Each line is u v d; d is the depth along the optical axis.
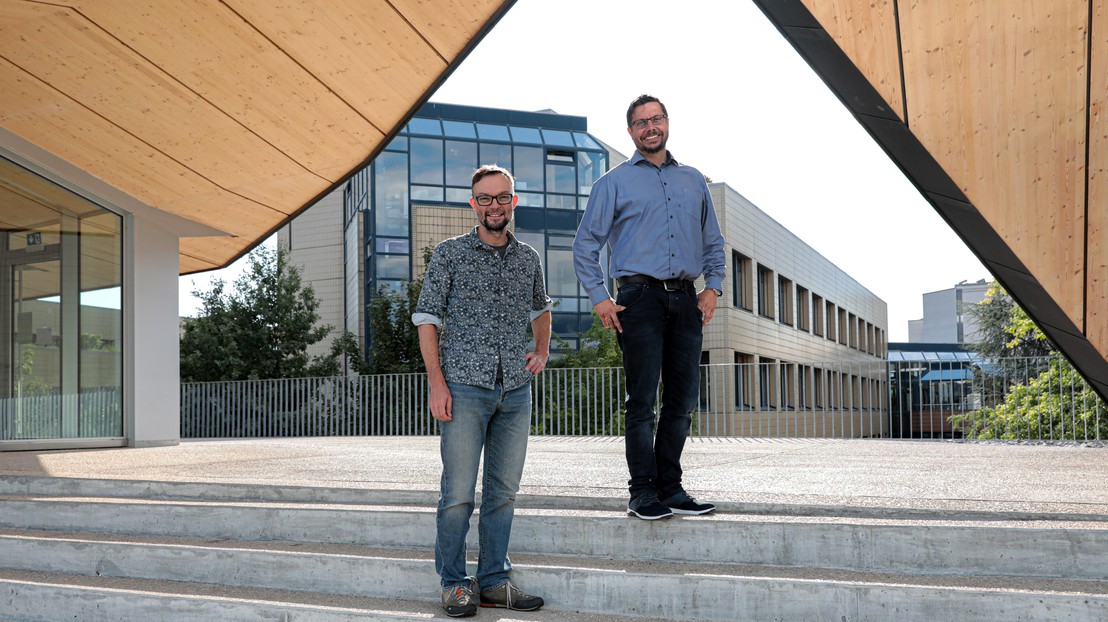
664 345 4.11
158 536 4.78
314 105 9.23
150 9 7.61
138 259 11.19
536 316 3.84
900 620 3.25
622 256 4.08
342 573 3.96
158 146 9.94
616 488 4.77
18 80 8.71
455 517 3.51
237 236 12.81
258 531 4.59
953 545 3.51
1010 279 8.91
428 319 3.53
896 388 12.58
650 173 4.11
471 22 7.88
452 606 3.46
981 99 7.45
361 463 7.06
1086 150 7.54
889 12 7.01
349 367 23.58
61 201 10.38
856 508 3.96
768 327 24.55
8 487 5.89
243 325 22.22
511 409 3.62
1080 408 11.40
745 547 3.78
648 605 3.54
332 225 27.81
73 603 4.07
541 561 3.87
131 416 10.95
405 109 9.35
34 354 9.97
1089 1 6.79
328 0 7.53
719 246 4.26
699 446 9.75
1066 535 3.40
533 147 22.59
